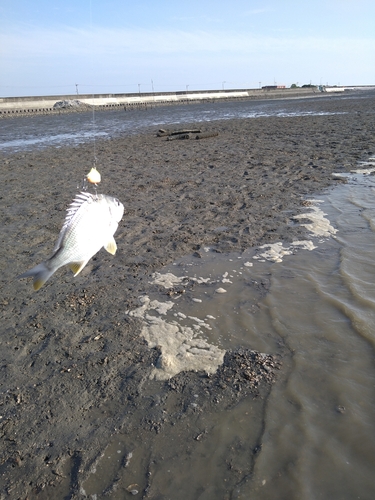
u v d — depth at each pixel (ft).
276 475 10.93
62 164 54.44
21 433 12.80
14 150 70.28
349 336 16.22
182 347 16.29
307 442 11.78
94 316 18.79
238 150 57.98
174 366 15.21
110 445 12.21
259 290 20.11
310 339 16.24
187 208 33.01
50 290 21.21
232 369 14.90
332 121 90.38
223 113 145.48
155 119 131.64
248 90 323.98
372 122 82.69
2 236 28.40
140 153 60.44
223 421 12.75
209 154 56.18
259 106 181.88
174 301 19.65
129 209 33.32
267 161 48.65
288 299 19.10
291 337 16.43
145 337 17.08
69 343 16.89
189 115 144.15
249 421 12.67
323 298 18.89
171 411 13.28
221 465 11.34
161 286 21.12
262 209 31.60
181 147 64.18
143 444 12.17
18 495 10.95
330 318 17.43
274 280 20.89
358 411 12.70
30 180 45.37
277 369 14.76
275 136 70.64
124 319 18.39
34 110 182.29
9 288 21.44
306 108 146.72
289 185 37.76
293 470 11.01
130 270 23.06
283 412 12.88
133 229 28.99
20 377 15.16
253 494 10.50
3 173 49.90
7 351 16.61
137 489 10.87
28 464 11.77
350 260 22.20
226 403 13.42
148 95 254.06
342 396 13.32
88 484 11.10
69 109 193.26
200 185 39.60
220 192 36.78
